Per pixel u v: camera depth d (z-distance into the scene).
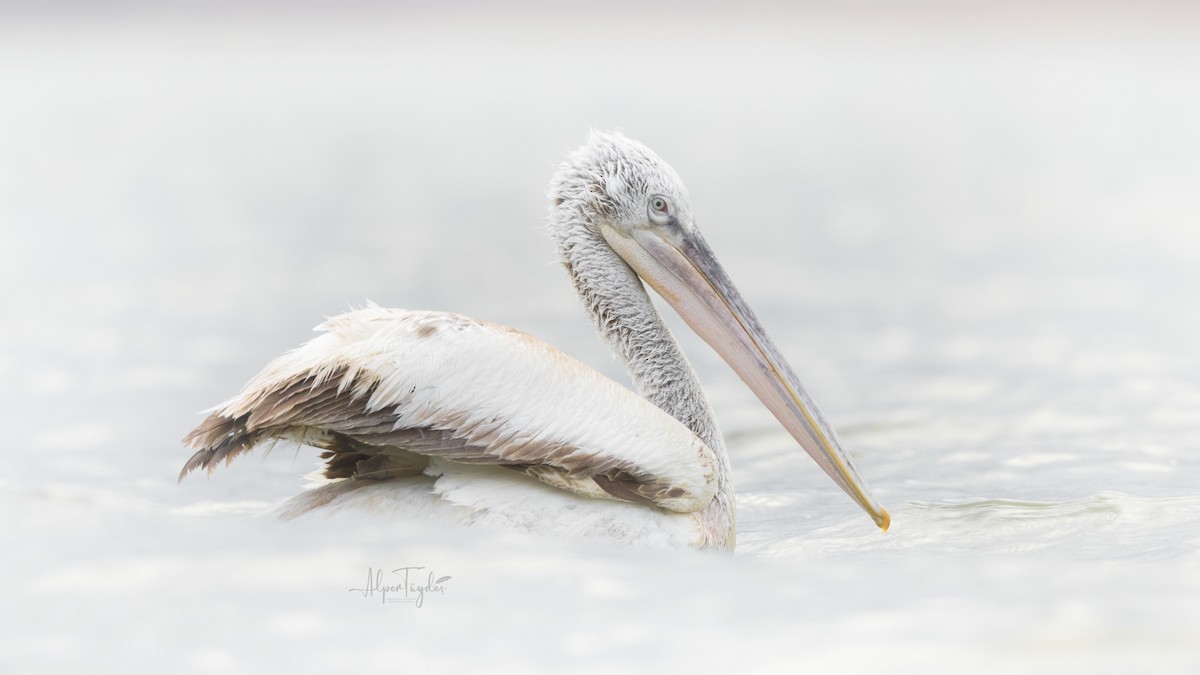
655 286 11.84
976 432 15.28
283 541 9.23
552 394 9.77
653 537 9.93
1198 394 16.86
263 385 9.38
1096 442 14.65
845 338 20.70
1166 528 10.91
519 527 9.67
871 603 8.54
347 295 23.72
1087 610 8.30
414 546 9.20
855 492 11.30
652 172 11.72
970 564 9.77
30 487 11.98
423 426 9.48
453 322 9.77
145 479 12.75
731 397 17.50
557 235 11.99
